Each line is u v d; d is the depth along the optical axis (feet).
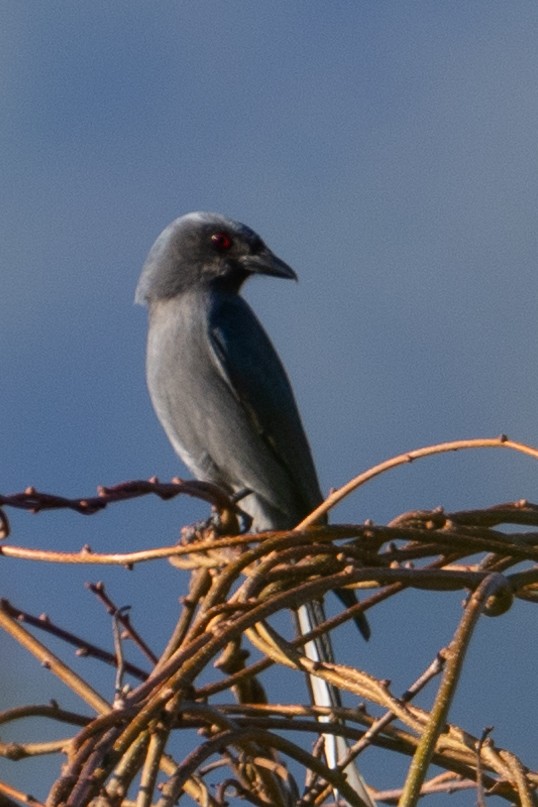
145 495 26.89
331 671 23.88
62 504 24.27
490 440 25.80
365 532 25.30
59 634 27.43
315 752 27.53
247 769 27.14
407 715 22.77
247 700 27.50
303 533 24.97
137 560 24.56
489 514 26.84
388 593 24.80
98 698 25.18
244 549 25.89
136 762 20.68
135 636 28.30
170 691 21.01
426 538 25.38
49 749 24.03
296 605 22.94
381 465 26.04
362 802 24.04
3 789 21.01
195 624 23.34
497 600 24.31
